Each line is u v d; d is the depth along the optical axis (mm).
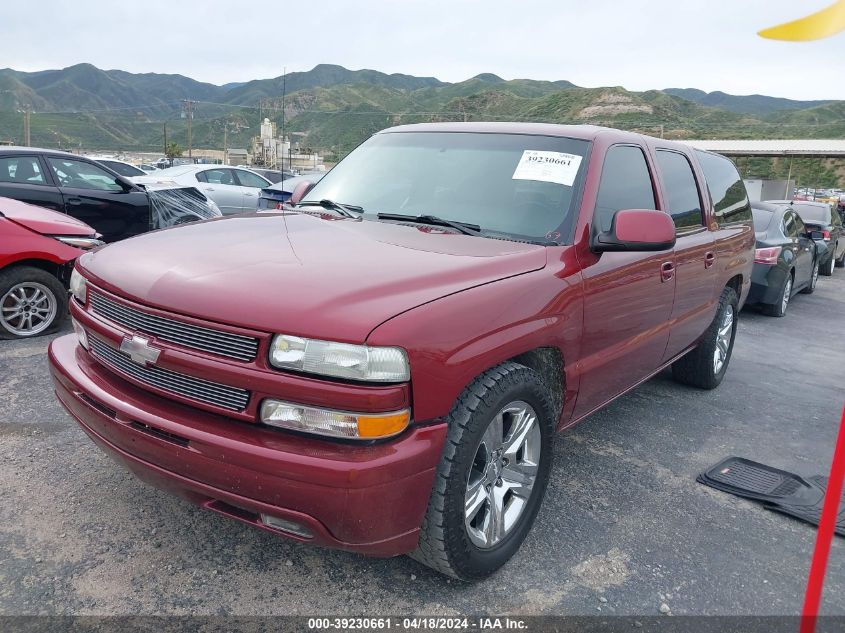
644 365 3873
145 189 8125
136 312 2359
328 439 2066
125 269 2529
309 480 2002
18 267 5359
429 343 2141
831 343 7758
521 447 2727
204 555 2639
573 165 3266
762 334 8039
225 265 2416
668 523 3188
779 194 35531
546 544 2914
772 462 4059
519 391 2504
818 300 11195
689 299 4211
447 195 3318
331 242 2750
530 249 2850
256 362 2090
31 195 6926
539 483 2807
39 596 2330
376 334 2045
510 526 2676
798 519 3312
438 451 2191
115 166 15281
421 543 2348
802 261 10008
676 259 3875
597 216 3172
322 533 2084
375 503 2061
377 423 2047
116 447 2398
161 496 3041
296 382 2039
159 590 2412
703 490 3570
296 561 2643
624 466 3803
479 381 2373
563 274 2836
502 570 2697
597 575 2713
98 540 2684
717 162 5172
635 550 2924
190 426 2156
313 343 2033
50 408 3967
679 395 5227
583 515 3197
